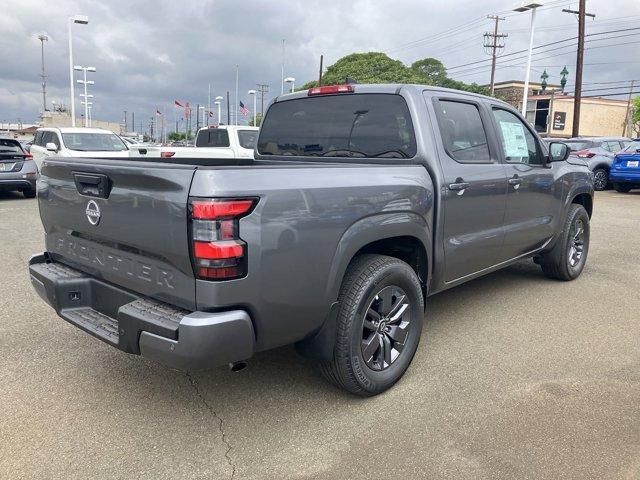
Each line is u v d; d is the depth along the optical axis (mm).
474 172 4133
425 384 3592
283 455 2812
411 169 3572
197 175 2482
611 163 16594
